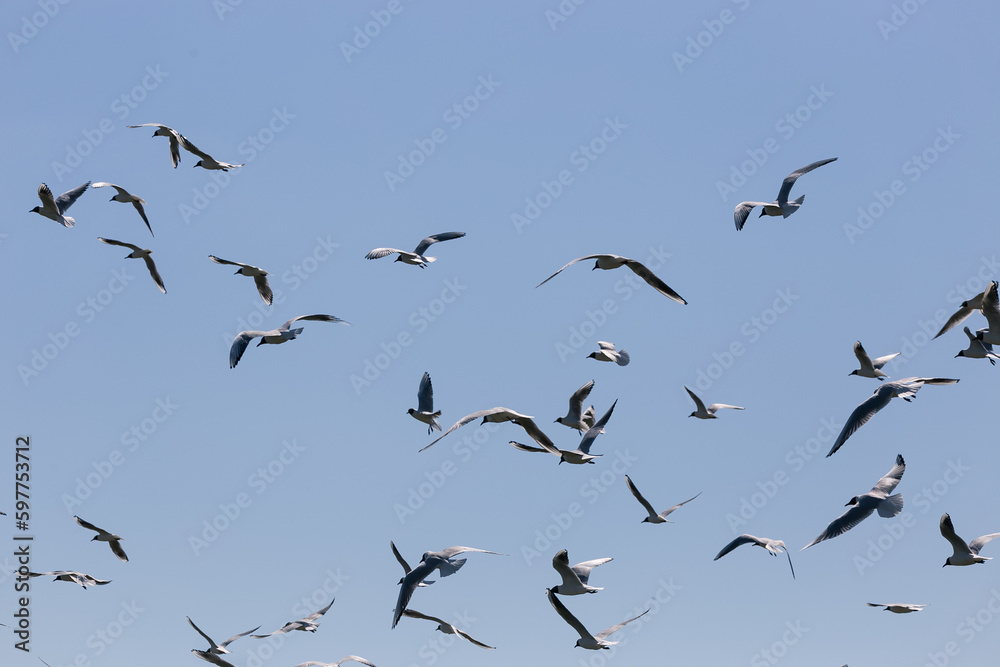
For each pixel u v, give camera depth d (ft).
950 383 99.50
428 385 153.48
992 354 122.01
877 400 99.45
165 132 142.72
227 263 140.77
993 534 118.32
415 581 93.71
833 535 90.89
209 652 139.33
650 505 138.00
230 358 124.26
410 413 150.51
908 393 99.25
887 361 136.15
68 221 139.13
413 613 126.72
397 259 150.00
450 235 165.07
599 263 105.19
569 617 104.68
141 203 145.89
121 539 156.56
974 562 116.88
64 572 157.17
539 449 121.70
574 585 101.86
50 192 137.39
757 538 116.57
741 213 128.98
